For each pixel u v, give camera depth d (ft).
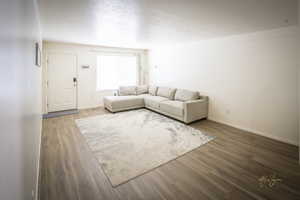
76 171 6.86
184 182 6.26
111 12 7.73
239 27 9.93
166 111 14.84
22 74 3.12
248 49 11.37
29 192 3.77
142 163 7.52
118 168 7.11
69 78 17.30
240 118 12.18
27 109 3.77
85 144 9.40
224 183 6.21
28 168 3.67
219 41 13.17
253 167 7.25
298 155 8.29
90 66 18.47
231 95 12.65
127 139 10.14
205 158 8.00
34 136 5.51
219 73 13.35
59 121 13.67
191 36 12.80
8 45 2.05
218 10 7.34
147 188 5.92
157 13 7.79
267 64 10.47
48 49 15.90
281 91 9.98
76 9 7.42
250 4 6.66
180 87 17.35
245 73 11.64
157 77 20.85
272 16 7.99
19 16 2.85
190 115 13.10
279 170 7.03
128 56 21.22
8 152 1.97
